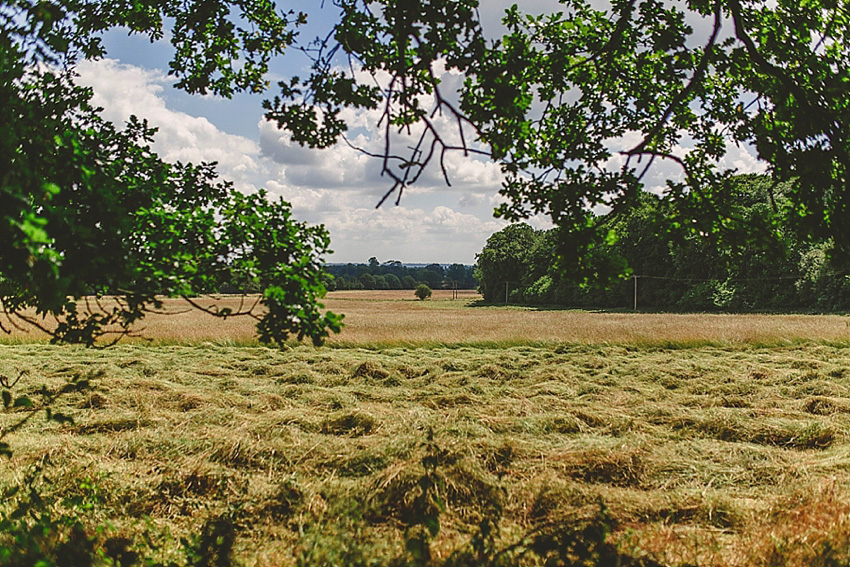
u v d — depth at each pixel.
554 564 3.10
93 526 3.48
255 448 4.79
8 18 2.19
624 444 5.00
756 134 3.32
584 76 3.93
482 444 4.91
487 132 3.11
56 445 4.91
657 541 3.29
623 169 3.22
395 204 2.59
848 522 3.06
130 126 2.98
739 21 3.03
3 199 1.63
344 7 2.87
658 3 3.49
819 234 3.16
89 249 2.25
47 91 2.76
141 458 4.77
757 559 3.00
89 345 2.81
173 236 2.84
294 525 3.62
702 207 3.50
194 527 3.63
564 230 3.21
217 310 2.71
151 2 3.46
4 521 3.06
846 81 2.88
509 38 3.19
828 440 5.41
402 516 3.76
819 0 3.25
